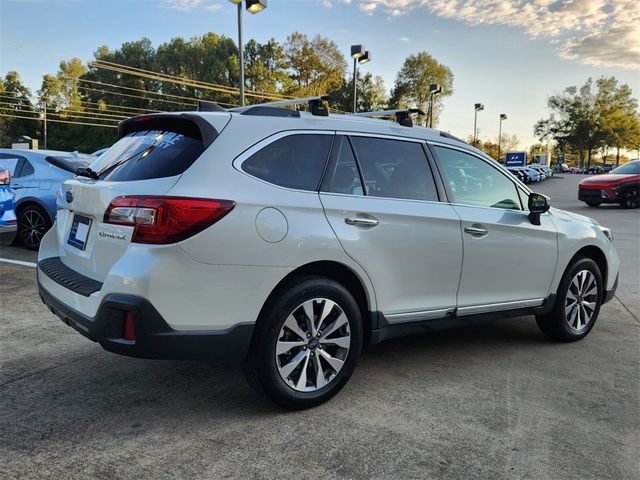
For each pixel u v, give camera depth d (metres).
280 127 3.15
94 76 74.25
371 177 3.43
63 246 3.44
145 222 2.63
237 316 2.81
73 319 2.90
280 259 2.90
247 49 65.19
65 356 3.91
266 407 3.19
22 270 6.56
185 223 2.64
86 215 3.14
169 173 2.83
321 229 3.05
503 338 4.75
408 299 3.52
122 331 2.67
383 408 3.23
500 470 2.60
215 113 3.06
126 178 2.96
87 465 2.54
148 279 2.59
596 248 4.79
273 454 2.68
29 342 4.17
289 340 3.05
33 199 7.62
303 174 3.14
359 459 2.66
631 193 18.16
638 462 2.72
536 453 2.77
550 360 4.19
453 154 3.96
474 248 3.81
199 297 2.71
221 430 2.90
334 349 3.26
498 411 3.24
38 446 2.69
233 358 2.84
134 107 72.75
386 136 3.61
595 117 95.69
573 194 27.45
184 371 3.71
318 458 2.65
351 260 3.18
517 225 4.08
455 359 4.15
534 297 4.30
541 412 3.24
